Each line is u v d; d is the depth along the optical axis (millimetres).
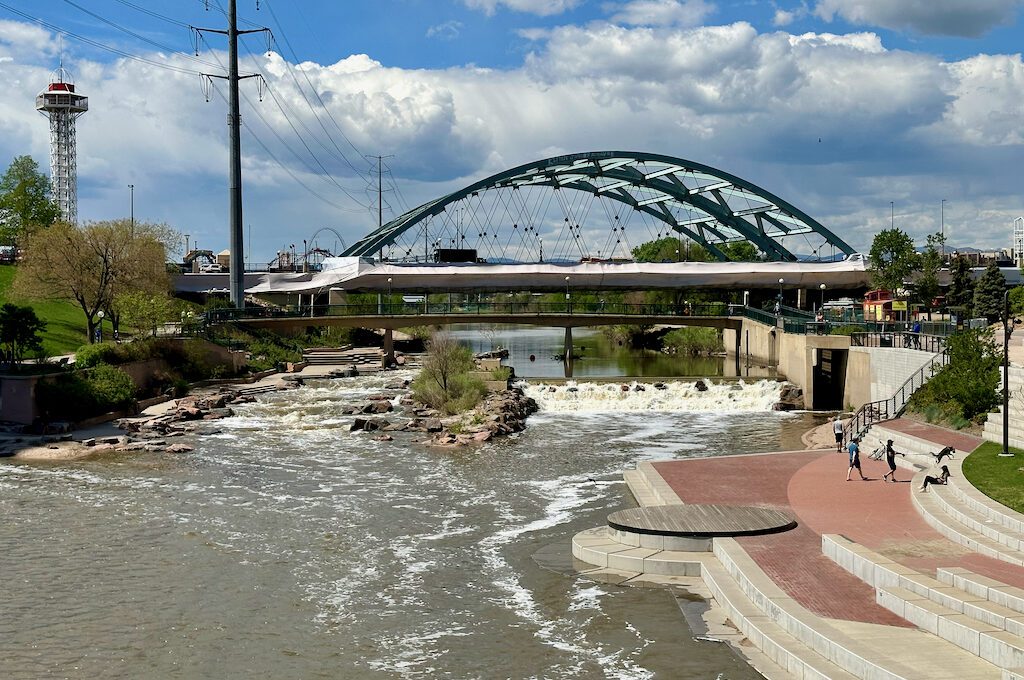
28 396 66625
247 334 116938
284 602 33000
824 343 84375
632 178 153250
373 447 63062
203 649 29047
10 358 74188
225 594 33812
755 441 65875
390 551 38812
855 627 26094
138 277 104938
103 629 30656
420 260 149250
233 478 52906
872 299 110688
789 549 33969
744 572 31281
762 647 27391
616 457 59375
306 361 117812
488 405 75812
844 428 60656
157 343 90812
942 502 37062
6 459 58094
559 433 69812
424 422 71688
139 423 69000
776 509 40312
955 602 25734
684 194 157625
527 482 51656
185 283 155250
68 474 53812
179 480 52375
